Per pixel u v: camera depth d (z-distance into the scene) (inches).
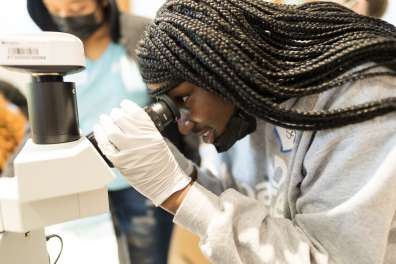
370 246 16.8
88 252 30.6
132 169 17.8
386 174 16.0
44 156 13.6
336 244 17.9
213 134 21.9
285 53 18.0
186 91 19.7
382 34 18.5
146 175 18.1
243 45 17.2
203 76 17.6
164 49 18.0
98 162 14.5
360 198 16.5
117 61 36.0
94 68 35.4
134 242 38.6
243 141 25.8
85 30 34.6
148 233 38.9
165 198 18.5
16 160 13.3
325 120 17.2
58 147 14.5
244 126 21.5
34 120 14.6
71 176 14.0
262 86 17.1
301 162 19.9
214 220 17.4
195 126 21.3
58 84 14.4
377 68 17.7
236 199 18.6
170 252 39.8
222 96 18.3
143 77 21.3
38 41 12.9
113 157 17.3
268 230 18.6
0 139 33.6
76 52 13.5
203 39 16.8
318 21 18.5
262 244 17.6
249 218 18.6
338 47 17.3
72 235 32.4
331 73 17.8
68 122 14.9
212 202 18.5
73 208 14.6
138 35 36.2
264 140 24.2
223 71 16.9
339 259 18.0
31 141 15.3
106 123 17.8
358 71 17.5
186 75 18.0
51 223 14.4
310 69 17.3
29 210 14.0
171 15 18.4
